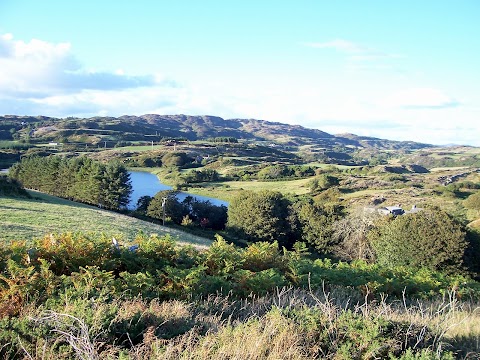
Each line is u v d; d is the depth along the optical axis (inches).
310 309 220.2
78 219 1221.7
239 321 219.6
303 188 3385.8
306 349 182.9
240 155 6427.2
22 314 203.8
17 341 162.4
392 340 187.2
